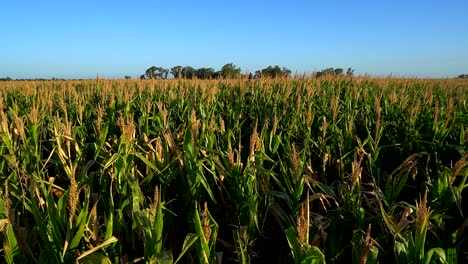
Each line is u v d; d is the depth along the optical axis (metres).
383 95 12.23
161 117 7.95
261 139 5.50
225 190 4.59
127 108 9.25
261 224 4.28
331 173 6.27
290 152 5.18
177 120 9.19
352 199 3.74
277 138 5.44
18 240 3.13
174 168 4.95
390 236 3.59
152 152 5.05
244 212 3.99
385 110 10.12
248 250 3.72
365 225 3.88
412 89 16.83
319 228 3.43
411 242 3.03
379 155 6.96
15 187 3.98
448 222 4.00
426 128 8.09
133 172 4.59
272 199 4.01
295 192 3.86
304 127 7.08
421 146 6.89
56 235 2.83
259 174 4.34
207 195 4.86
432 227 3.45
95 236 2.96
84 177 4.32
